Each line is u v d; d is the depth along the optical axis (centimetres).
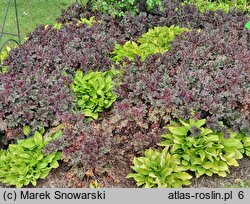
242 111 287
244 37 362
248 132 282
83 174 260
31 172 261
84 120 297
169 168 254
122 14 406
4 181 262
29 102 291
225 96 292
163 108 285
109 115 306
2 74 317
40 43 368
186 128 274
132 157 276
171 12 416
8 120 282
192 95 289
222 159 265
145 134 281
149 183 256
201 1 453
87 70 331
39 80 307
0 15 536
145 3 425
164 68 321
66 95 297
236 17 409
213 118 275
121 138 283
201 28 413
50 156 265
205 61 332
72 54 339
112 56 365
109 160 263
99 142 265
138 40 381
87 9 434
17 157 269
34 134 282
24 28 500
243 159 281
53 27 397
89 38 373
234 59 334
